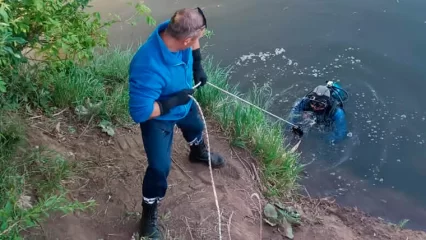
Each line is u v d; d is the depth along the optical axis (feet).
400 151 21.54
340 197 19.52
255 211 16.42
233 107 20.38
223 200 15.94
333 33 27.37
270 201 17.42
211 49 26.32
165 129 13.15
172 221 14.98
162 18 27.73
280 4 29.14
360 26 27.73
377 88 24.44
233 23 27.86
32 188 14.40
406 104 23.63
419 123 22.76
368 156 21.30
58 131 16.97
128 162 16.60
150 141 13.01
